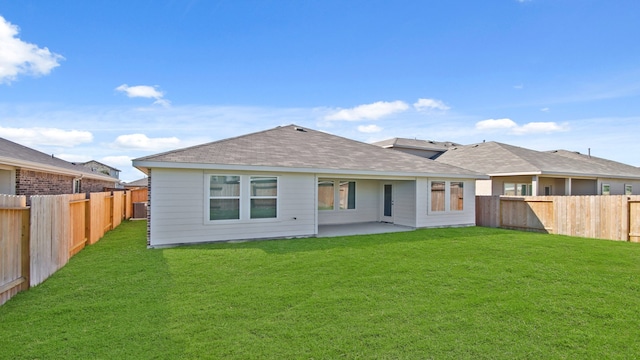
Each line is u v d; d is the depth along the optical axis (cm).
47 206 640
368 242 1032
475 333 411
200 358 351
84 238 966
